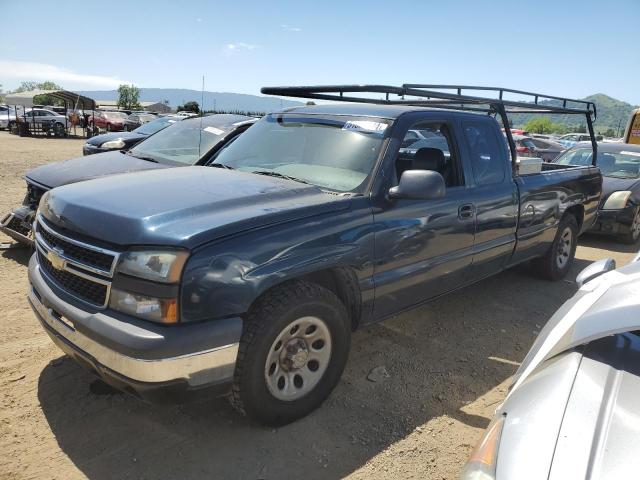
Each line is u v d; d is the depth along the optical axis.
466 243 4.25
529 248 5.29
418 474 2.75
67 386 3.38
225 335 2.60
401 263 3.64
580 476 1.55
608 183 8.57
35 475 2.60
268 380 2.89
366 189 3.44
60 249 2.95
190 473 2.67
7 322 4.28
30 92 42.84
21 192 10.30
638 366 2.01
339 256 3.12
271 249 2.79
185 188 3.20
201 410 3.20
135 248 2.59
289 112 4.45
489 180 4.54
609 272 2.85
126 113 39.19
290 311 2.85
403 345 4.27
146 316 2.54
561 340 2.29
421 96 4.15
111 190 3.17
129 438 2.91
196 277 2.54
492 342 4.42
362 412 3.27
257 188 3.27
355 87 4.07
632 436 1.66
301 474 2.71
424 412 3.32
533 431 1.75
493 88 4.74
